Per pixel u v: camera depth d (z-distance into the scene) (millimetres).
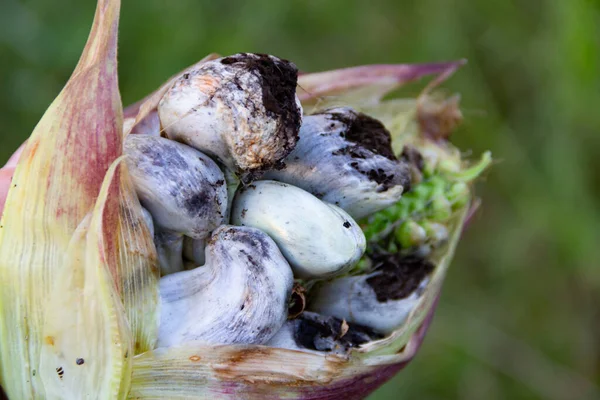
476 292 753
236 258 399
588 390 750
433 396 723
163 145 398
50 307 399
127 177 396
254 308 398
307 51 709
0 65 662
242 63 398
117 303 396
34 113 657
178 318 405
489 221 752
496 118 724
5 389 410
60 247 399
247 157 397
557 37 672
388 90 481
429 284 442
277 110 396
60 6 661
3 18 655
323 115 421
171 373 405
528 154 732
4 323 403
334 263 404
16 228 400
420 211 440
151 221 402
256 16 670
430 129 484
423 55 705
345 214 411
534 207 720
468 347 734
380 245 439
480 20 726
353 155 416
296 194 406
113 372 398
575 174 702
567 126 694
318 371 414
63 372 402
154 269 404
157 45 643
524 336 754
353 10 708
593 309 766
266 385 410
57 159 397
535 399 747
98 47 396
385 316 434
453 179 451
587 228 706
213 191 399
